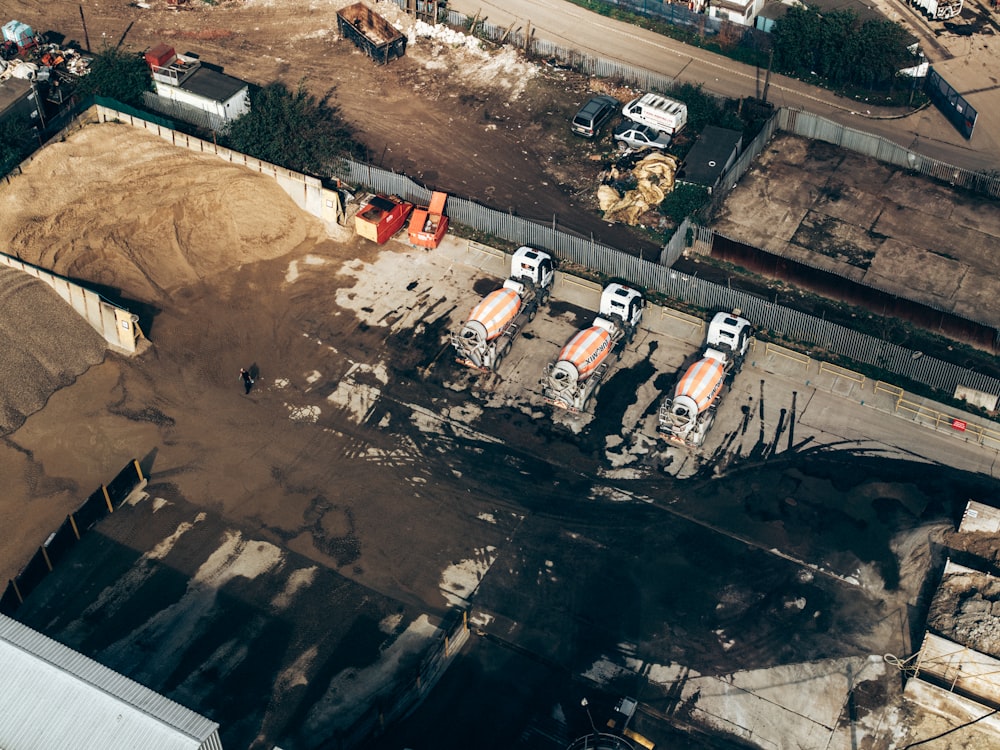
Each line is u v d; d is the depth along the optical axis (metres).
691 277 67.56
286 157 75.00
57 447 59.28
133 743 41.19
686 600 53.44
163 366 64.19
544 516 57.09
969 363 64.94
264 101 79.38
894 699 49.53
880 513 57.12
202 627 51.59
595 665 50.81
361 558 54.97
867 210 72.56
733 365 63.19
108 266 68.19
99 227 69.19
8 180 70.94
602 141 81.56
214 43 92.12
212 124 80.44
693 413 58.16
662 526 56.69
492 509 57.41
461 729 48.19
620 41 91.56
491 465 59.56
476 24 93.06
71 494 57.06
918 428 61.59
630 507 57.59
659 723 48.72
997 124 81.88
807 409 62.56
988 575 52.72
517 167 79.56
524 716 48.72
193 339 65.94
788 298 69.31
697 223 71.56
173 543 55.19
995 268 68.00
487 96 86.38
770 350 65.75
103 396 62.25
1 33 90.06
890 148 76.12
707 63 88.88
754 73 87.75
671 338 66.50
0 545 54.38
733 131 77.50
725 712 49.12
